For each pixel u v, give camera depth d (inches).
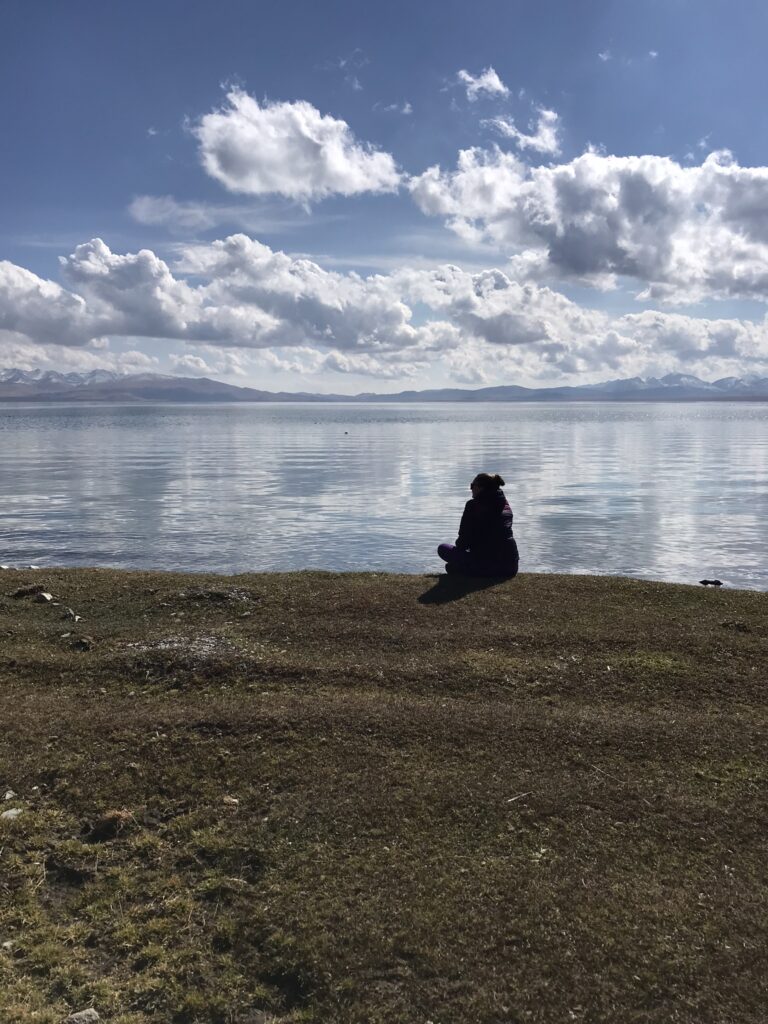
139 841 115.5
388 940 94.1
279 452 1381.6
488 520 265.4
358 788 129.0
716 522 570.9
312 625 216.7
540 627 214.1
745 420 3535.9
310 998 86.6
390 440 1823.3
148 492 756.6
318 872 107.4
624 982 88.1
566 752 143.0
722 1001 85.7
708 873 108.2
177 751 142.0
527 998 86.0
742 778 134.6
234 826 118.6
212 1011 85.2
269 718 154.0
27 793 129.0
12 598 249.1
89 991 88.0
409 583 260.1
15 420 3331.7
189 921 99.0
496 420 3656.5
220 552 460.1
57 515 602.5
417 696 171.2
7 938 96.3
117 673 185.3
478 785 130.1
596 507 650.2
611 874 107.4
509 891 103.2
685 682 180.1
